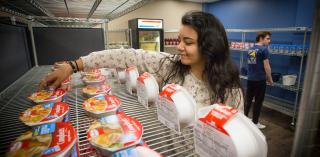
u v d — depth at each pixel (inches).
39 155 13.3
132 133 16.3
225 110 14.4
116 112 21.8
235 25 199.9
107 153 14.9
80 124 20.8
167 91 19.4
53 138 15.1
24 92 30.9
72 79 39.8
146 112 24.0
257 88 105.3
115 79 40.6
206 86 28.4
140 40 164.2
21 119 19.2
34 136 15.5
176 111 18.0
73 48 54.5
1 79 29.0
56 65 33.2
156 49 171.8
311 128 20.4
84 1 33.4
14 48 36.5
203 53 26.4
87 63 31.9
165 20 216.4
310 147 21.0
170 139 18.2
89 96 27.7
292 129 106.0
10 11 40.7
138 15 199.6
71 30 53.2
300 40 135.8
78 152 15.2
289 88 117.0
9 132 19.5
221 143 13.4
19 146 14.2
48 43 51.5
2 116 22.8
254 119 109.3
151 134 19.0
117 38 176.7
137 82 26.9
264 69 102.9
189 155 16.2
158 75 33.6
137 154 13.9
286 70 145.9
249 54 104.8
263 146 13.4
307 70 19.2
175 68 31.3
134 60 34.0
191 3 227.5
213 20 26.4
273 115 125.1
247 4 183.2
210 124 14.2
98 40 57.3
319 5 17.5
